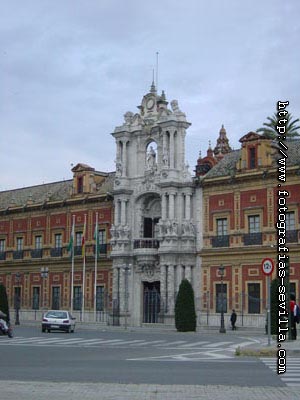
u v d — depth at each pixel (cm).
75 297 7019
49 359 2580
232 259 5712
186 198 6072
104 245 6775
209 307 5834
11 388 1617
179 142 6181
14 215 7900
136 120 6600
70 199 7181
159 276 6212
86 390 1596
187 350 3156
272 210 5462
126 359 2602
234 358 2644
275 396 1516
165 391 1588
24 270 7662
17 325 6412
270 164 5556
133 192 6506
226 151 8638
